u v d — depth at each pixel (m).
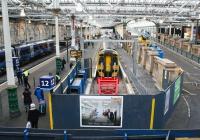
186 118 14.01
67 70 28.98
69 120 11.12
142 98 10.86
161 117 11.37
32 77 25.00
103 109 10.94
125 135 7.90
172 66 20.20
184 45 45.38
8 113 14.54
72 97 10.88
